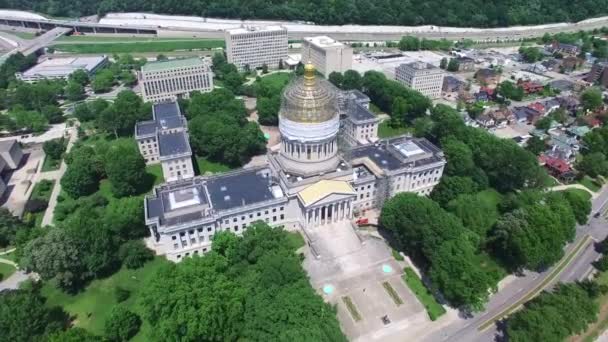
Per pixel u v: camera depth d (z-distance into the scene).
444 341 123.12
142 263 147.62
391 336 124.31
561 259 153.50
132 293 135.88
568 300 121.44
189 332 108.06
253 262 138.12
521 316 118.25
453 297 128.12
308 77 163.62
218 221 150.88
